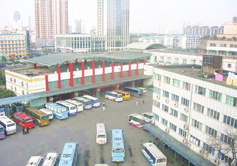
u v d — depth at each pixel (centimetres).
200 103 3288
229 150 2670
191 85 3447
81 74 6725
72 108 5531
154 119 4400
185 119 3600
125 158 3716
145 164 3562
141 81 8731
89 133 4616
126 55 8738
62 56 6869
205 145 3222
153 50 10194
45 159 3241
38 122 4925
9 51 17000
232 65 7431
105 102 6719
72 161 3209
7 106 5144
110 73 7606
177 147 3525
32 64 7675
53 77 6100
